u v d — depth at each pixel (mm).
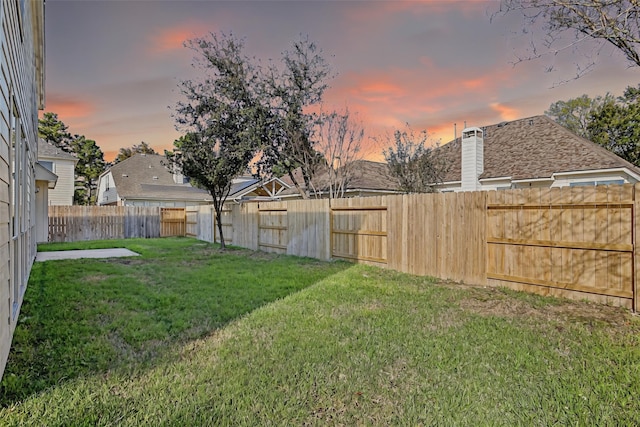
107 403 2252
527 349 3166
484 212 5711
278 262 8266
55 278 6207
